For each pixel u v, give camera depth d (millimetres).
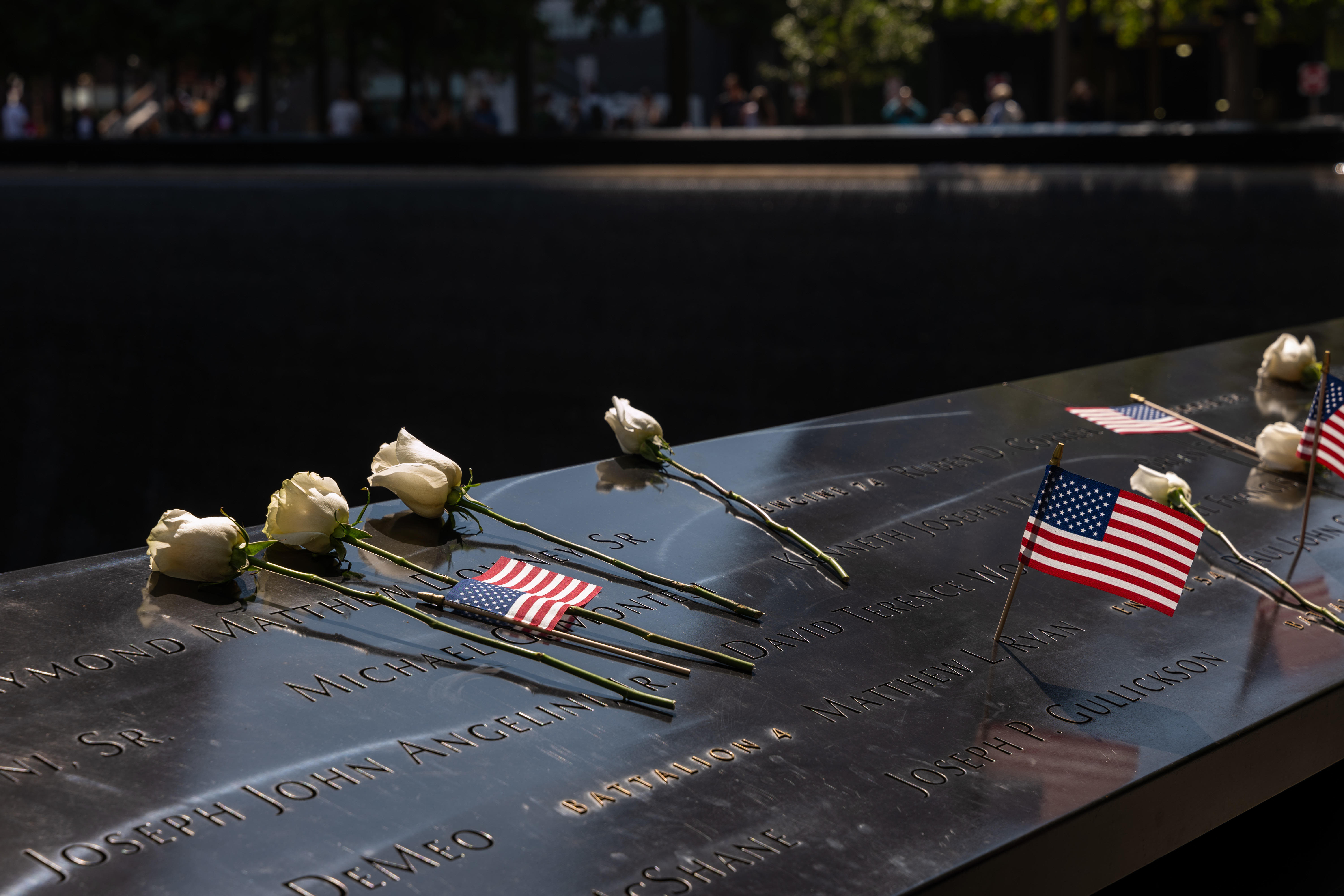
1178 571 2684
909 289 14719
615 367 16312
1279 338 5156
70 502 20234
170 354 19359
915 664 2621
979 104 42219
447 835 1926
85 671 2404
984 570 3150
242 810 1965
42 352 20266
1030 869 2031
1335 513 3666
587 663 2549
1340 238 12617
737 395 15617
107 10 33438
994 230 14156
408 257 17422
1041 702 2471
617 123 32469
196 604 2740
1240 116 25516
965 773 2191
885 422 4480
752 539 3305
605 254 16266
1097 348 13758
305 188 18219
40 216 20000
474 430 17391
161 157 23281
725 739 2271
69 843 1865
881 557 3209
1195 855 2850
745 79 35875
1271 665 2678
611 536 3277
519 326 16891
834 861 1915
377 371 17797
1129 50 37844
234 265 18656
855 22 32719
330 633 2615
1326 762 2619
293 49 36969
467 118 31578
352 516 3307
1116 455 4137
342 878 1810
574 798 2051
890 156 18344
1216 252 13211
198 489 19281
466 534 3229
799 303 15250
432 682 2430
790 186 15469
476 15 30078
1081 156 17281
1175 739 2340
